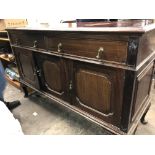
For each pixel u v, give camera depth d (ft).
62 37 3.40
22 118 5.19
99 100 3.38
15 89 7.07
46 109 5.59
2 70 4.51
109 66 2.83
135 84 2.74
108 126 3.41
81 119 4.98
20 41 4.83
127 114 2.97
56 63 3.97
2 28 6.40
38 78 4.94
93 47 2.93
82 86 3.59
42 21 5.71
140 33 2.23
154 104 5.28
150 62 3.32
